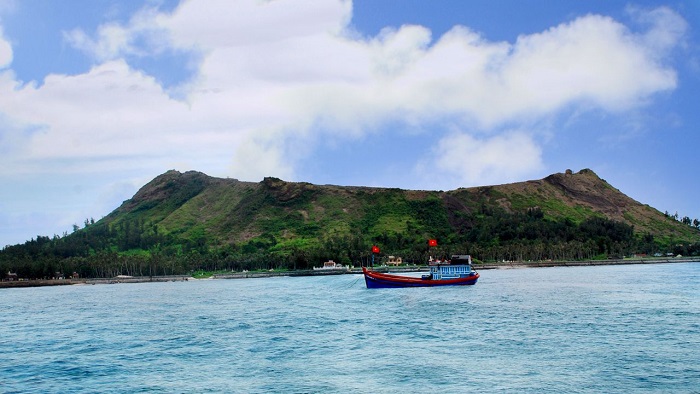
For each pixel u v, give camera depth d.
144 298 191.00
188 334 94.06
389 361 68.12
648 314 103.31
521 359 67.12
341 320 106.38
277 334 91.12
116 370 68.38
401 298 150.75
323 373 63.50
